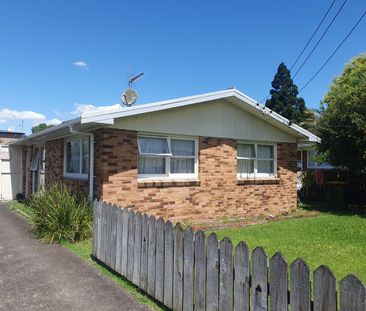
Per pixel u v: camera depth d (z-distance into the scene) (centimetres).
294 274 309
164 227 477
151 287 498
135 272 538
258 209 1257
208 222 1079
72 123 911
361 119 1295
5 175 1734
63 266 639
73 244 793
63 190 965
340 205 1430
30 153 1622
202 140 1117
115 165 941
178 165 1077
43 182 1401
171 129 1044
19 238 868
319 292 289
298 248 737
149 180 999
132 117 971
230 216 1174
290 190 1363
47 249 757
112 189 934
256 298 342
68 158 1171
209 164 1131
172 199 1044
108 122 881
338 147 1401
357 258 662
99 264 648
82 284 550
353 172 1501
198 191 1101
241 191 1212
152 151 1022
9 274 600
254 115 1250
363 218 1152
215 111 1148
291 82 3372
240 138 1213
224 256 380
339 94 1405
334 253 697
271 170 1334
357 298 264
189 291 426
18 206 1458
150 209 998
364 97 1311
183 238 441
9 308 467
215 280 390
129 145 966
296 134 1358
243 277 357
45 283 556
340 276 559
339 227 978
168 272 464
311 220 1112
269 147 1331
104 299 494
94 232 687
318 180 1666
